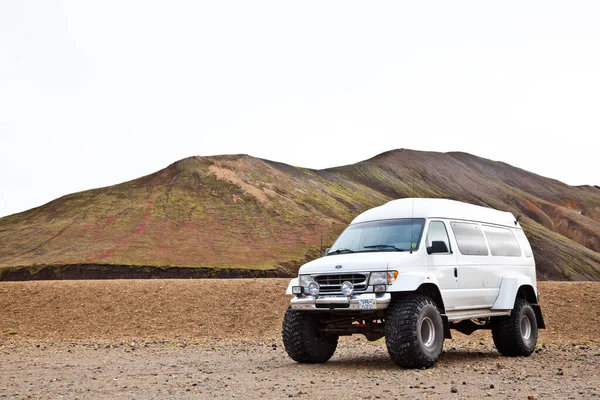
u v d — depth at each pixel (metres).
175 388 7.96
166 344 16.08
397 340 9.35
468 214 11.71
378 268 9.63
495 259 11.81
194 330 20.53
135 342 17.03
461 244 11.05
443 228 10.86
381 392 7.35
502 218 12.84
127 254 148.50
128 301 24.52
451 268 10.59
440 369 9.55
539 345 14.63
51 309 23.86
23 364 11.30
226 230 174.75
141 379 8.91
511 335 11.62
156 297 24.86
